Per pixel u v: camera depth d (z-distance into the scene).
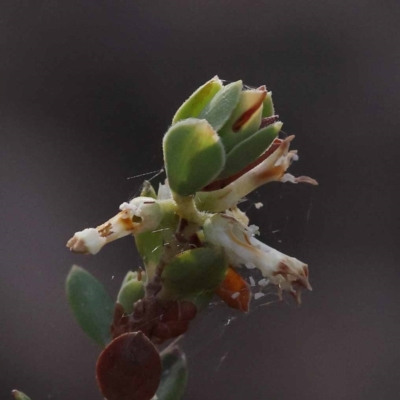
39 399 0.28
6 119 0.31
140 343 0.18
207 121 0.18
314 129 0.31
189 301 0.19
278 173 0.19
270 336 0.29
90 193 0.30
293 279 0.19
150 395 0.18
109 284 0.28
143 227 0.19
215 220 0.19
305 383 0.29
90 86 0.31
